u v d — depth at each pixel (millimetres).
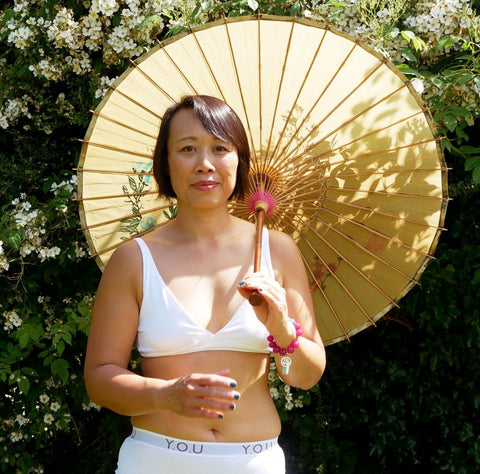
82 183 2275
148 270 1938
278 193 2193
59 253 3297
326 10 3094
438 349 3359
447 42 2893
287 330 1818
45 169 3531
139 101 2254
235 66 2215
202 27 2225
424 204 2230
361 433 3662
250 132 2191
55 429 3512
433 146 2213
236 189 2092
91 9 3049
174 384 1724
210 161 1922
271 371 3266
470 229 3320
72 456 3793
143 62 2242
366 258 2271
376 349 3549
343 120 2215
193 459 1864
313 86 2211
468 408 3424
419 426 3535
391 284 2270
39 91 3459
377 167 2234
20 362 3385
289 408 3336
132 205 2305
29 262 3344
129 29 3088
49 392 3383
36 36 3271
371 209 2246
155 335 1895
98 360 1909
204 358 1891
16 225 3158
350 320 2303
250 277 1808
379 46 2914
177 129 1946
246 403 1926
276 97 2217
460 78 2842
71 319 3170
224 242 2010
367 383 3486
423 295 3297
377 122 2215
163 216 2318
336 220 2268
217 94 2240
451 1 2904
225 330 1889
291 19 2195
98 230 2299
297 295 2012
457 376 3416
